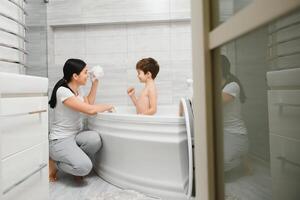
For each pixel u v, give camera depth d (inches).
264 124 20.6
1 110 30.9
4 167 31.4
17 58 67.9
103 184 64.9
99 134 68.5
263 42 18.5
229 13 17.9
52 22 94.4
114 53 95.7
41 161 42.4
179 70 93.7
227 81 20.1
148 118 54.4
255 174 20.9
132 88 88.3
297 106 20.0
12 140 33.5
